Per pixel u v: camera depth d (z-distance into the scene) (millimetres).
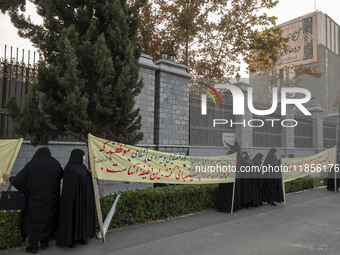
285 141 16500
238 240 4551
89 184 4234
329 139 19844
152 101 11344
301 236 4812
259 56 17172
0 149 4020
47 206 3936
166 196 5824
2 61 8266
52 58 5754
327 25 43500
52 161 4176
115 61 5645
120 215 5055
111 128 5832
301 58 35938
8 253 3805
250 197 6863
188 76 12391
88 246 4133
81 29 5801
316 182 11820
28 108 5121
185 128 12266
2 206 3775
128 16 6188
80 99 5023
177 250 4051
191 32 16828
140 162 5172
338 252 4086
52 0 5605
